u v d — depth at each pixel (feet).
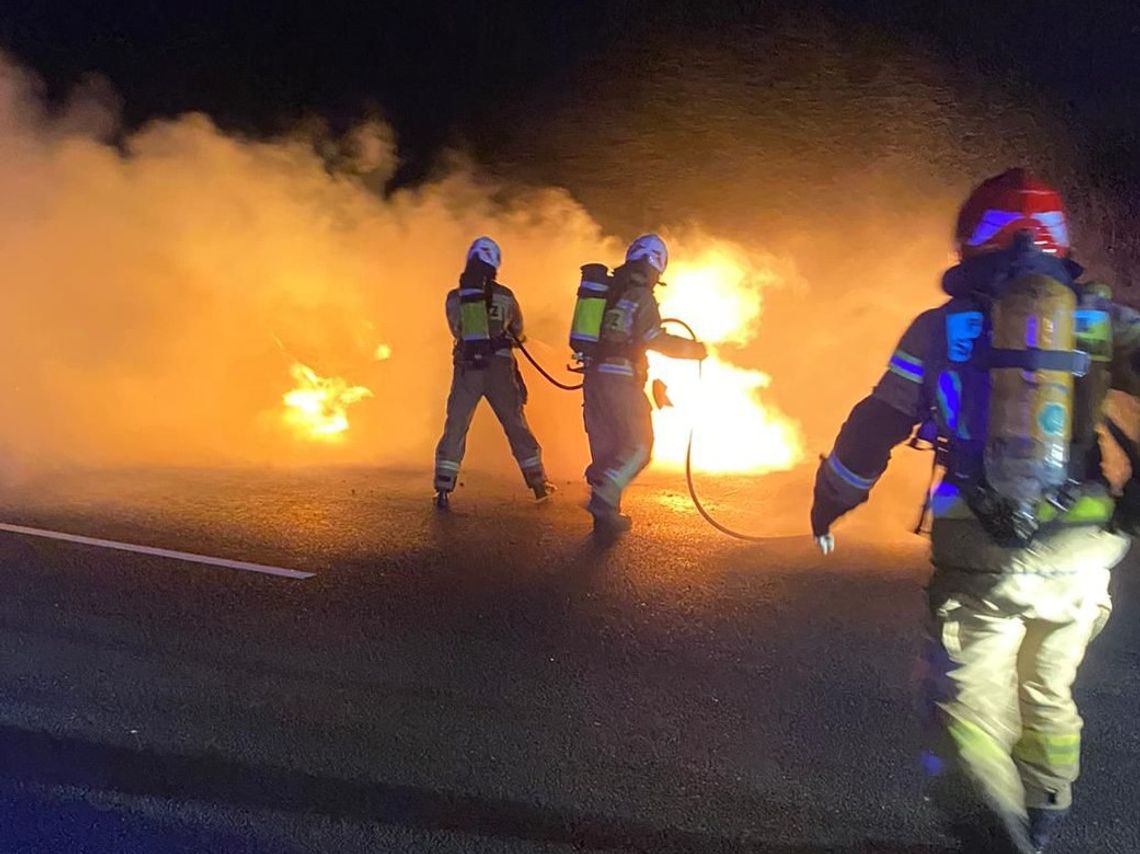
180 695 15.66
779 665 16.92
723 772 13.57
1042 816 10.84
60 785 13.12
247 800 12.82
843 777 13.46
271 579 21.01
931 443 10.59
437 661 17.01
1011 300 9.72
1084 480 9.93
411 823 12.37
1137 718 15.23
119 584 20.58
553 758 13.89
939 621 10.46
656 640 17.97
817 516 10.91
